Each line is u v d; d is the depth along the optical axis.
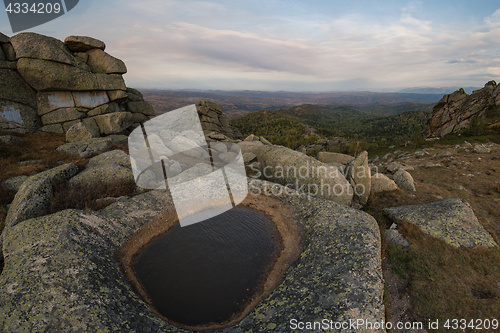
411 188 11.39
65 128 22.59
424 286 5.46
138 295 4.47
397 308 5.04
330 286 4.38
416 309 4.96
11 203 7.60
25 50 20.16
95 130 19.81
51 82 21.34
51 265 4.34
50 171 8.73
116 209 6.93
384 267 6.20
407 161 18.56
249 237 6.30
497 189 10.87
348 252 5.21
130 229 6.28
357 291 4.20
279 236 6.50
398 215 8.12
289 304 4.18
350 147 39.41
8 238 5.11
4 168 10.73
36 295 3.76
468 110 40.12
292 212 7.63
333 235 5.93
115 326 3.54
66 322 3.44
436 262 6.09
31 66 20.31
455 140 27.50
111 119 22.89
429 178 13.24
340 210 7.05
